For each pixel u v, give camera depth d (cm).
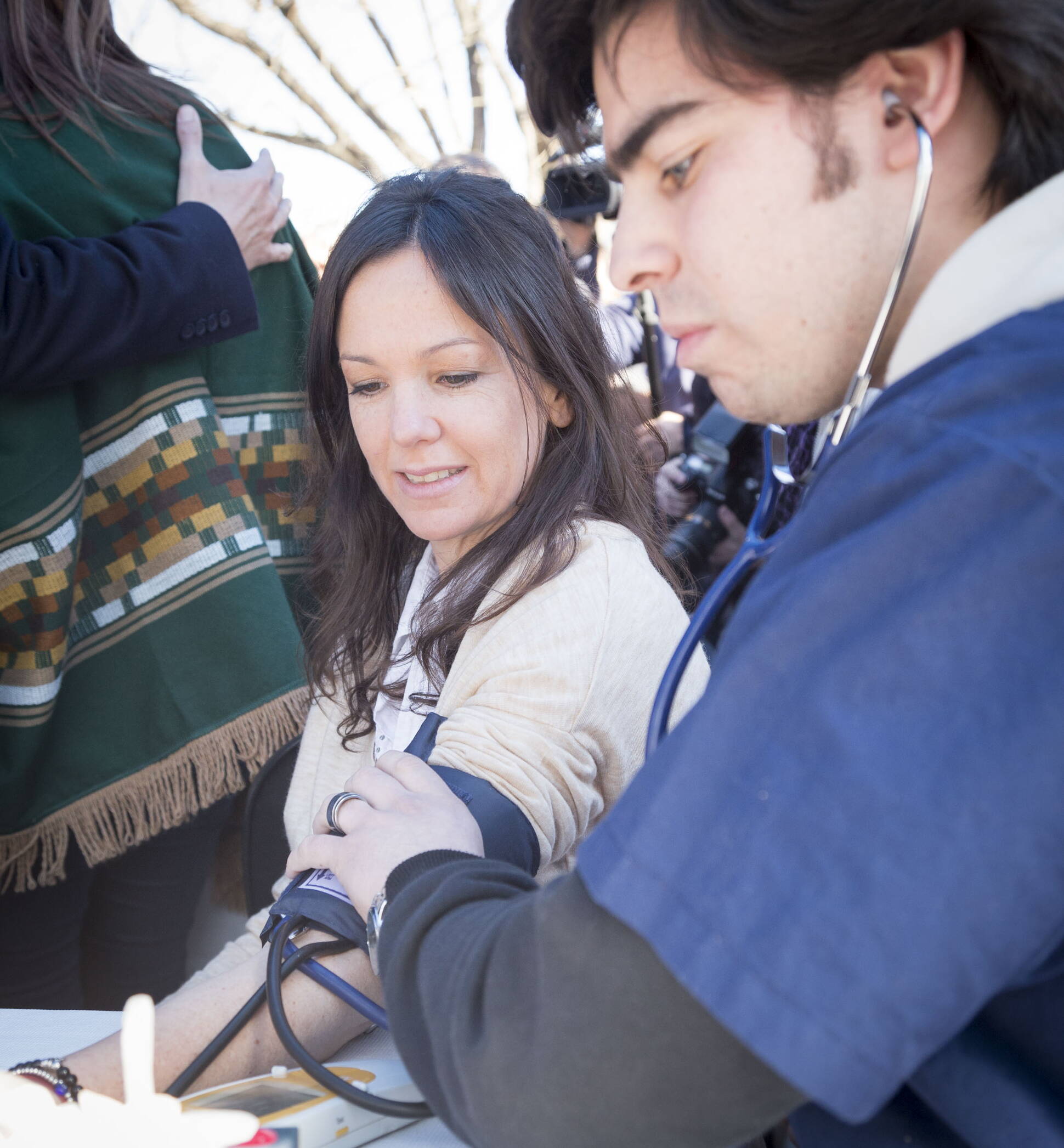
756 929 46
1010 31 56
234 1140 73
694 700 111
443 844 81
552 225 119
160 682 159
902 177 58
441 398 109
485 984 56
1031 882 45
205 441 159
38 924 164
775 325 60
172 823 159
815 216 58
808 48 54
